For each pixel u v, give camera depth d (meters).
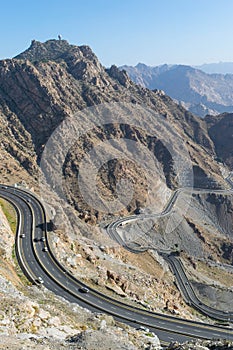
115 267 100.81
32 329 37.03
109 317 55.75
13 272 72.31
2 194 123.94
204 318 107.88
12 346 29.92
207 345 39.47
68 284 75.62
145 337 50.84
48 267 80.31
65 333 39.00
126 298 77.69
